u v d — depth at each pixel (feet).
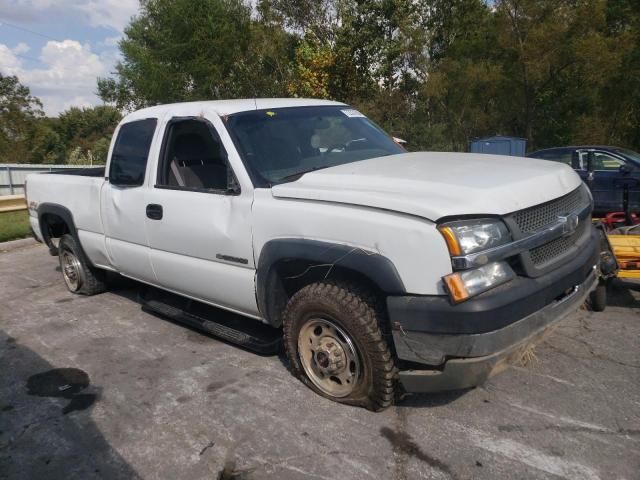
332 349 11.17
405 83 98.07
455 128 93.86
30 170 51.21
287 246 11.05
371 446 10.02
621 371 12.30
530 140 82.53
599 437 9.92
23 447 10.78
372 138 14.84
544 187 10.41
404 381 10.15
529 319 9.53
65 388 13.10
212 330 14.11
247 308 12.78
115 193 15.93
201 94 82.74
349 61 80.48
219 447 10.34
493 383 12.01
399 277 9.55
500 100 87.10
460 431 10.32
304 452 9.98
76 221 18.21
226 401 11.96
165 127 14.52
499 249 9.27
